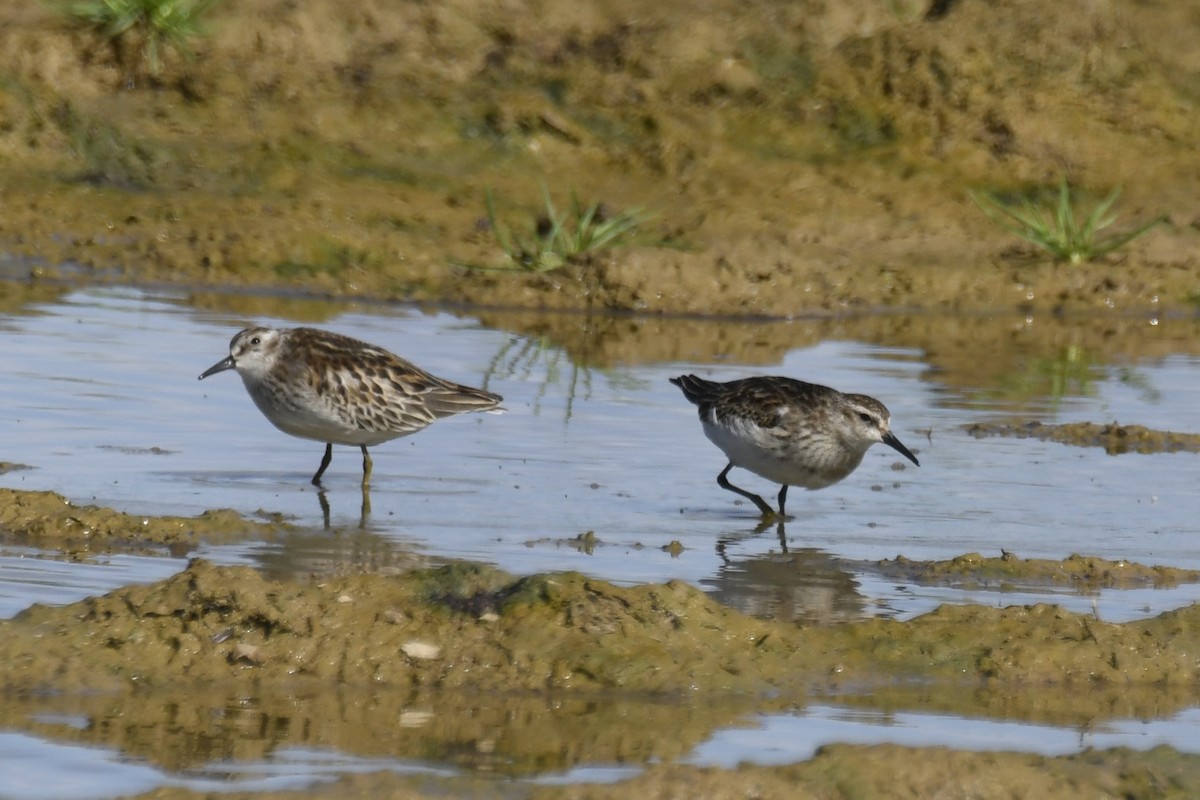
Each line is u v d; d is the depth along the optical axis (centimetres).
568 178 2517
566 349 1972
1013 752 900
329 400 1397
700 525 1341
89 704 910
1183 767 893
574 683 973
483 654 987
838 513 1398
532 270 2267
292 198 2367
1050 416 1750
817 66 2692
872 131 2647
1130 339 2205
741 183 2538
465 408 1474
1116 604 1167
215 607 990
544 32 2681
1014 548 1303
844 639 1055
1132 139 2700
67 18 2512
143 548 1188
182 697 928
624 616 1028
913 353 2048
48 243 2191
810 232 2445
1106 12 2777
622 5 2752
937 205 2547
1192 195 2619
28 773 816
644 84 2638
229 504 1318
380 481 1423
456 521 1306
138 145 2405
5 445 1427
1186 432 1691
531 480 1446
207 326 1912
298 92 2530
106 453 1434
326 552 1198
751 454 1403
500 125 2550
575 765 861
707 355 1977
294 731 888
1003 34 2734
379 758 856
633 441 1596
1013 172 2630
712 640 1028
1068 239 2445
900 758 874
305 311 2059
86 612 987
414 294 2197
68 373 1673
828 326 2212
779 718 945
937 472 1530
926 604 1151
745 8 2759
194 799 784
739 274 2278
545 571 1152
